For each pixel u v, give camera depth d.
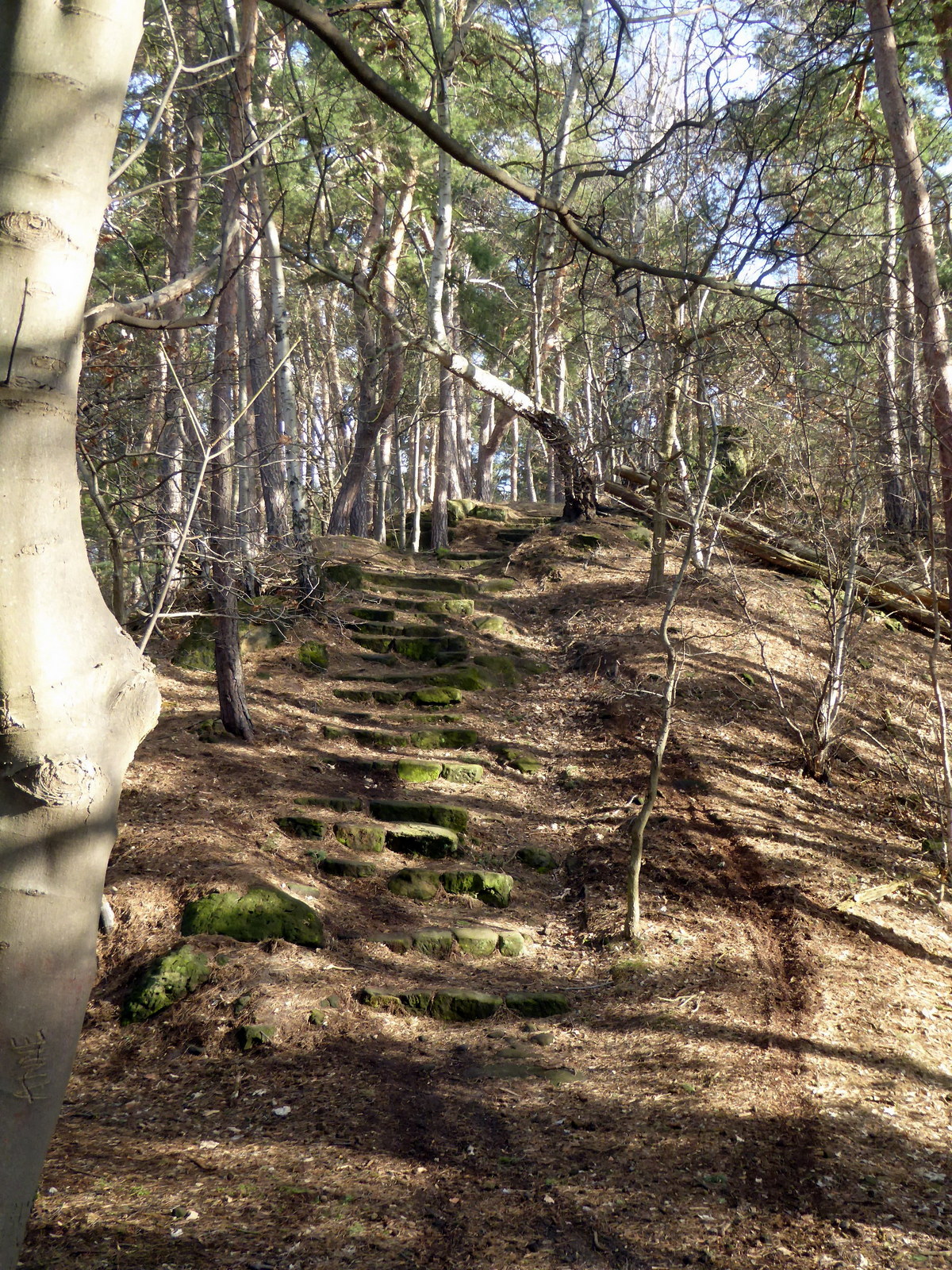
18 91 1.42
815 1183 3.43
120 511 5.19
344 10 4.44
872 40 8.64
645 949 5.39
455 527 16.36
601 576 11.88
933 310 8.30
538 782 7.55
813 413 8.67
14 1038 1.37
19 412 1.43
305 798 6.60
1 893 1.38
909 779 7.12
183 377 5.65
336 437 18.72
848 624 7.98
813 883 6.03
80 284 1.51
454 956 5.38
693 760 7.50
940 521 10.14
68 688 1.46
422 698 8.67
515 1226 3.17
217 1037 4.39
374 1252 2.98
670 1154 3.60
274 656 9.16
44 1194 3.15
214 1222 3.07
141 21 1.58
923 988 5.05
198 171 7.30
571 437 12.32
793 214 4.40
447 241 9.65
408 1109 3.94
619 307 10.84
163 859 5.53
